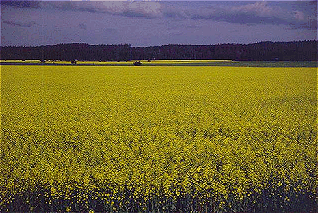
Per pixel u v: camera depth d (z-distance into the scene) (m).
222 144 10.04
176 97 18.83
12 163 8.69
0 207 7.26
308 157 9.02
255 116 13.91
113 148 9.50
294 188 7.14
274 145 10.02
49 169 8.04
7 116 14.15
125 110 15.23
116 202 7.10
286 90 21.59
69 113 14.75
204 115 14.07
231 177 7.54
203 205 7.13
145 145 9.70
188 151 9.09
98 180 7.53
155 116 13.89
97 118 13.66
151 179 7.41
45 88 23.06
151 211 7.05
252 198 7.25
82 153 9.30
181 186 7.29
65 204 7.19
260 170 7.91
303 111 15.27
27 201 7.16
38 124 12.76
